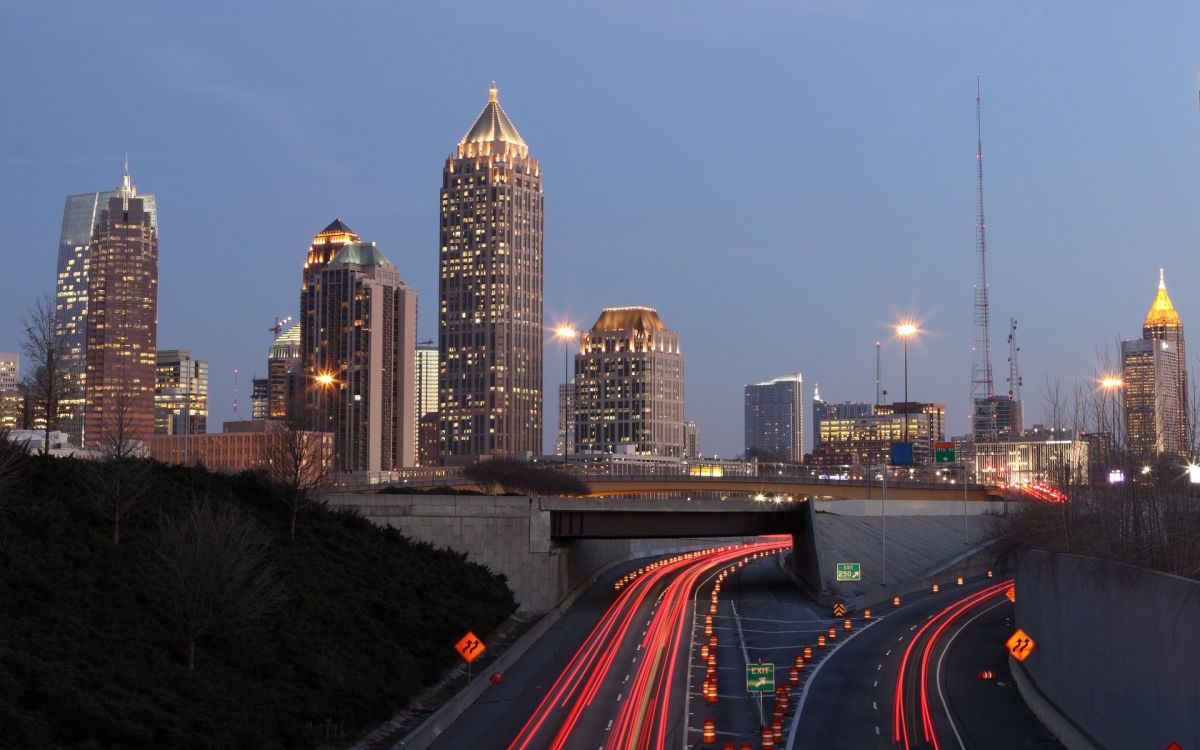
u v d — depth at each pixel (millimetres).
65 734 65375
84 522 98750
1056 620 91688
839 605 148125
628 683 106000
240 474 136375
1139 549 82500
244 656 88000
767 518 175125
